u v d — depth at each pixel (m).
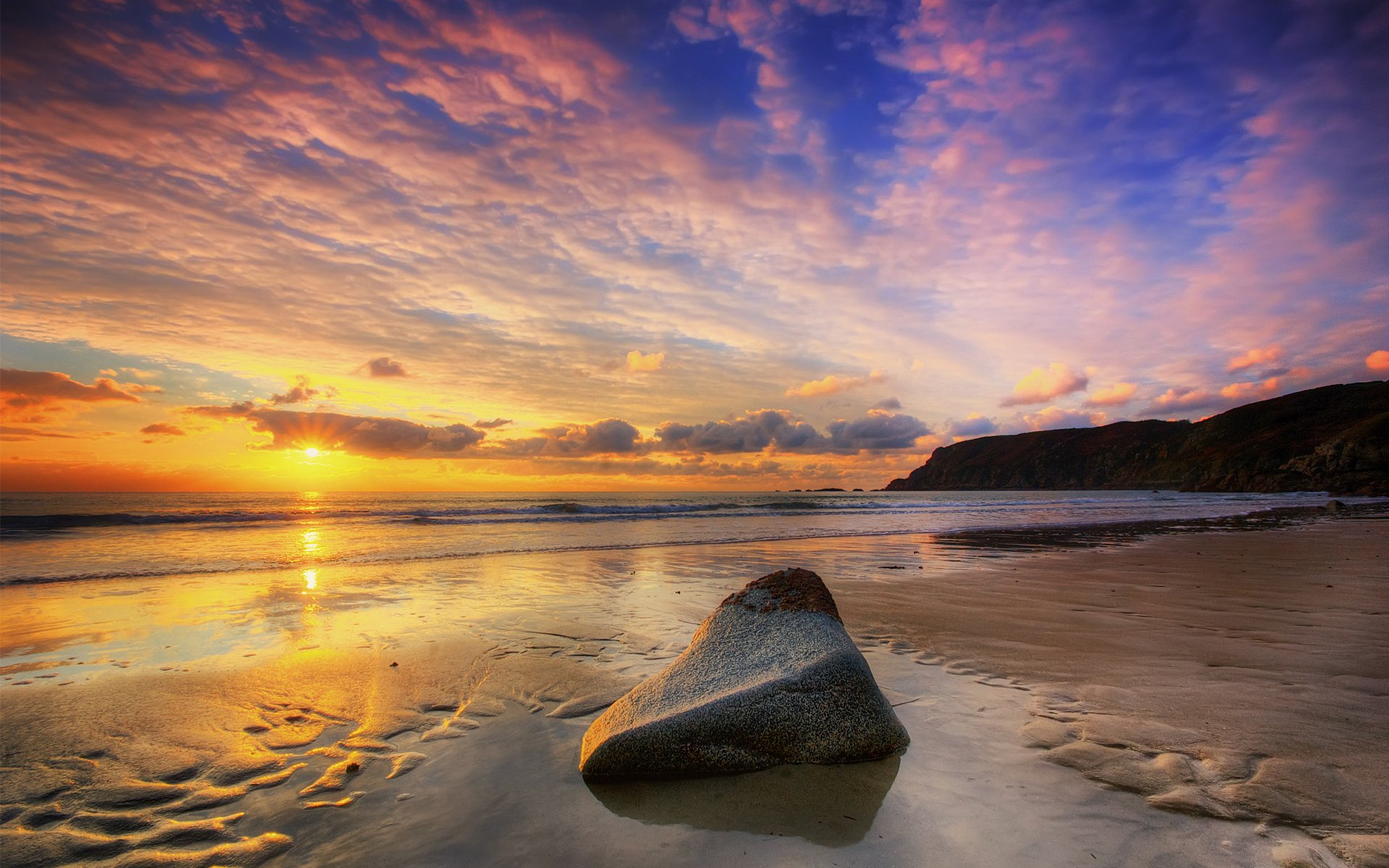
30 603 7.71
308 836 2.62
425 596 8.11
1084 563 11.39
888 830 2.63
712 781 3.12
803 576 4.34
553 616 6.93
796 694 3.42
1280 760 3.23
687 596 8.16
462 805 2.89
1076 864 2.36
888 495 101.81
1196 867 2.32
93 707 4.12
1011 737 3.59
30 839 2.58
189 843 2.57
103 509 31.19
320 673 4.86
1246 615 6.84
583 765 3.21
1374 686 4.43
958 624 6.45
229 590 8.56
